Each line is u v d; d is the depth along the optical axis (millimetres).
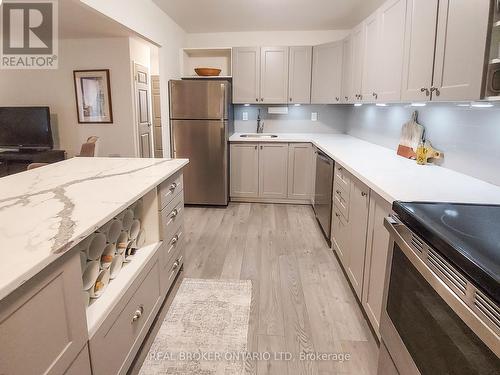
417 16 1901
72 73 4906
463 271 868
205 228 3566
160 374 1625
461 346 862
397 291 1294
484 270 773
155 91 6180
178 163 2340
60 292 994
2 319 777
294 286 2418
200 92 4004
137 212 1946
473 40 1389
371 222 1854
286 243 3180
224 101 4023
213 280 2492
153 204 1953
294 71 4336
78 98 4949
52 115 5098
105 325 1291
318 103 4316
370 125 3654
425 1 1806
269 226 3635
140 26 3082
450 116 2113
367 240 1928
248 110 4812
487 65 1322
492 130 1734
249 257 2881
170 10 3658
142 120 5309
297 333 1924
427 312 1044
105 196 1472
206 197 4309
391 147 3055
